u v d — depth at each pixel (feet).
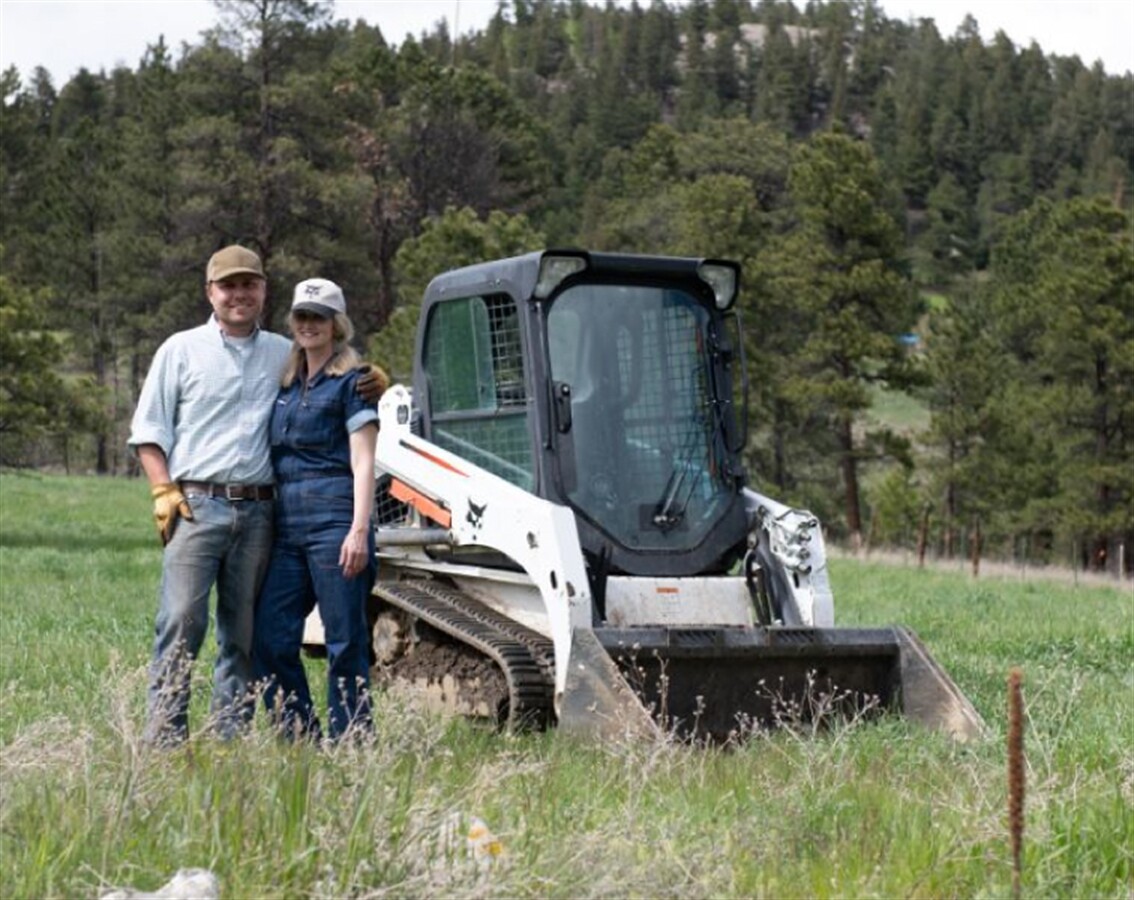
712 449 42.09
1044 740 33.01
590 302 41.70
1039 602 90.33
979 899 23.47
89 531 147.54
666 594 40.55
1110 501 215.92
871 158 232.12
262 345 32.65
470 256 225.97
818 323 228.02
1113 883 24.76
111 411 311.68
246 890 20.08
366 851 20.71
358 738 27.35
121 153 325.42
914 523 223.71
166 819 22.06
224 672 32.68
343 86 356.79
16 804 22.54
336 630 32.27
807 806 27.78
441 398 44.65
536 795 27.35
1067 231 253.03
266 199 280.51
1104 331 211.41
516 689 39.29
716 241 244.63
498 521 40.86
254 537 32.22
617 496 41.01
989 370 223.10
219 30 289.53
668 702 38.14
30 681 44.04
